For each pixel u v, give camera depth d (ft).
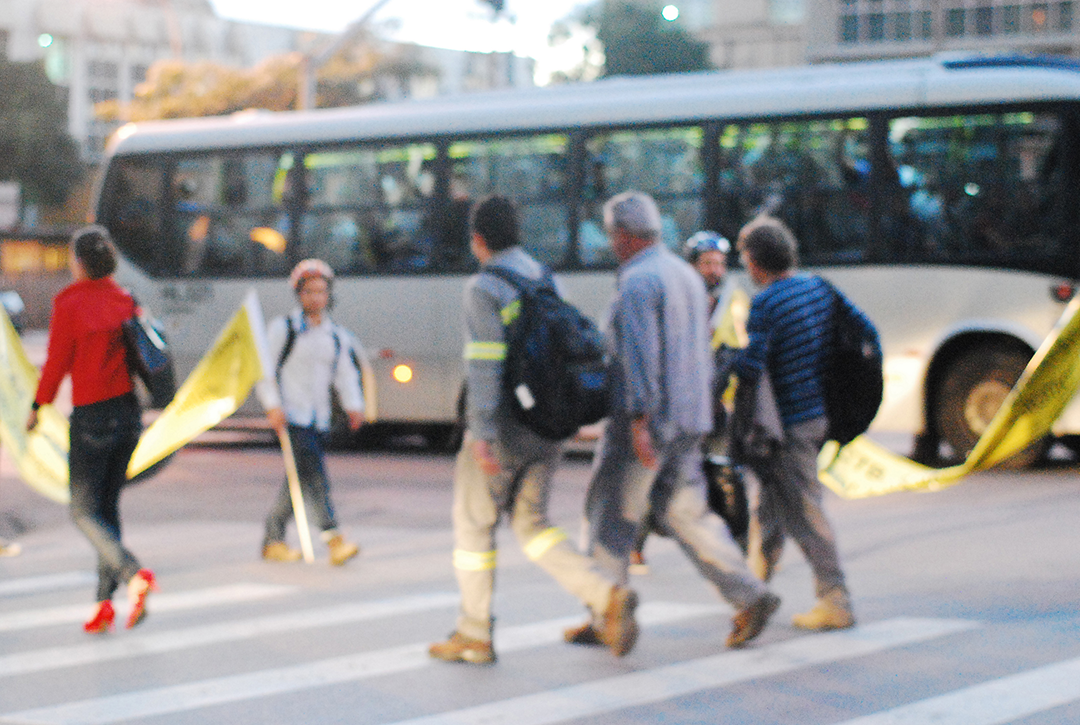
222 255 53.72
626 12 180.96
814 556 21.67
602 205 47.70
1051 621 21.98
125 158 55.42
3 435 26.63
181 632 22.47
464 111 50.24
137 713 17.52
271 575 27.99
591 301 47.65
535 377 18.60
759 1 234.99
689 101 46.93
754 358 21.21
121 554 21.98
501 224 19.24
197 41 369.91
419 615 23.65
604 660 19.85
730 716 16.84
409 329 50.60
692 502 20.13
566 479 43.78
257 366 27.22
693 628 21.99
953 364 43.45
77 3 357.82
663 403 19.31
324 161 52.21
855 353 21.52
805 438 21.45
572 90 49.44
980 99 43.52
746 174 46.01
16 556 31.35
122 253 55.21
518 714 17.08
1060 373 21.02
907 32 188.75
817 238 45.01
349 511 37.60
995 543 29.94
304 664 20.03
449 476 45.65
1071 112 42.55
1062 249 42.34
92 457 22.09
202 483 44.39
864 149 44.65
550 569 19.42
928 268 43.68
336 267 51.80
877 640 20.84
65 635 22.39
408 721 16.89
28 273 200.44
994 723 16.34
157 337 22.58
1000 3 185.26
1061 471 42.32
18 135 224.33
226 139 53.88
